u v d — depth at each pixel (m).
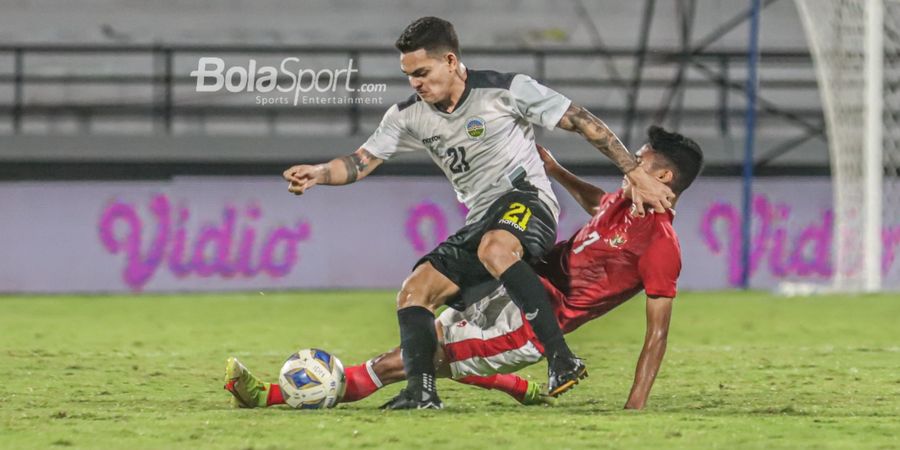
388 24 64.81
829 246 51.91
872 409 16.53
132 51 56.72
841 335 31.53
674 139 16.06
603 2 65.56
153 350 27.38
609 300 16.34
